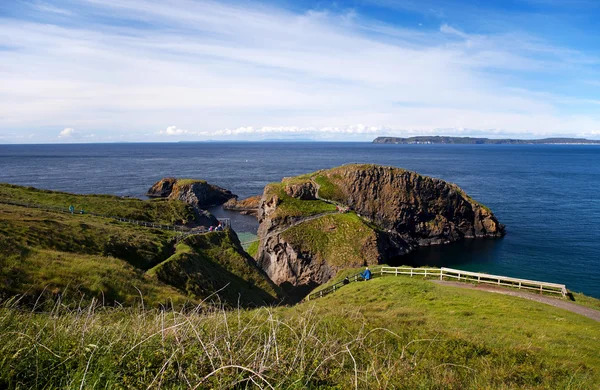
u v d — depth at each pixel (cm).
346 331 1226
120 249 3506
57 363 640
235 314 1357
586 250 6297
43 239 2962
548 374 1070
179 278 3108
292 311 1766
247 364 678
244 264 4544
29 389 567
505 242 7056
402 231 7706
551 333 1608
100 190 12338
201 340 732
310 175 8612
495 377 977
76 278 2086
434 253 6931
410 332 1385
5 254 2059
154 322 899
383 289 2619
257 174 17450
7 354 616
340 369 771
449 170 18412
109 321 1024
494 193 11769
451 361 1089
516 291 2592
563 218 8519
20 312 947
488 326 1711
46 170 18038
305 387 651
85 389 565
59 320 884
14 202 5097
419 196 7894
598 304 2347
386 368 848
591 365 1224
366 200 7812
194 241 4581
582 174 16862
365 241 6103
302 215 6700
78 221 4116
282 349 783
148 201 7350
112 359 664
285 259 6103
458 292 2497
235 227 8800
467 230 7894
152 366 657
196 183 11438
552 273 5394
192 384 603
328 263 5912
